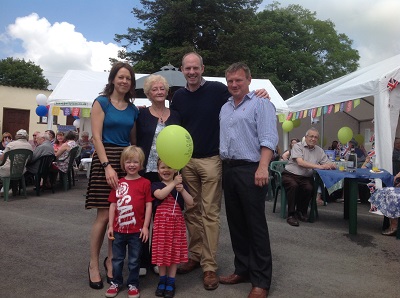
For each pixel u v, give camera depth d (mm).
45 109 12555
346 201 5934
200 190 3500
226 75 3115
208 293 3055
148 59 24078
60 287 3111
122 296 2953
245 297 2982
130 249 2971
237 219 3215
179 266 3533
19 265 3598
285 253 4195
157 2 23812
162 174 3092
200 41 23297
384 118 6785
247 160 3018
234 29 22766
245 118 3018
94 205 3029
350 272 3633
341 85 9336
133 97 3311
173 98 3559
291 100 13039
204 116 3346
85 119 14188
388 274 3592
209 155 3344
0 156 7879
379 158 6793
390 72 6863
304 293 3109
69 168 8680
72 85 9766
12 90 23297
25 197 7297
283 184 5762
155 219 3031
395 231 4969
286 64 26312
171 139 2914
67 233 4746
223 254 4102
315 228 5301
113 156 3090
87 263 3703
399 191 4809
